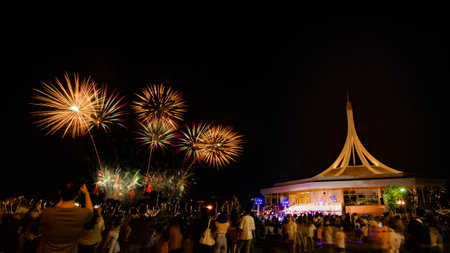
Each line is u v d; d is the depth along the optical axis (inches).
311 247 741.9
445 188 1585.9
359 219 1031.0
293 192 2038.6
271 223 1023.6
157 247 386.6
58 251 159.2
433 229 389.1
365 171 1961.1
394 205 1480.1
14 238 273.0
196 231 346.0
